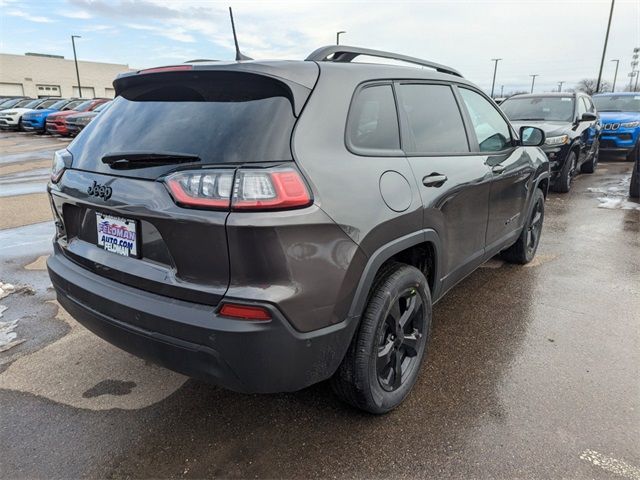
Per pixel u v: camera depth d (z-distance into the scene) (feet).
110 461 7.18
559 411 8.26
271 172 5.93
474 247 10.93
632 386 8.98
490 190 11.15
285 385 6.44
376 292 7.57
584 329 11.28
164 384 9.10
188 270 6.31
